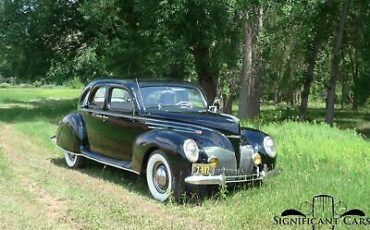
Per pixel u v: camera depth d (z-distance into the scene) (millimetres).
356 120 32094
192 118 7254
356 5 26297
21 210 6449
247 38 21500
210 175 6738
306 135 12391
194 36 20812
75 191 7434
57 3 26375
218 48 21312
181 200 6781
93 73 28125
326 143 10930
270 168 7539
